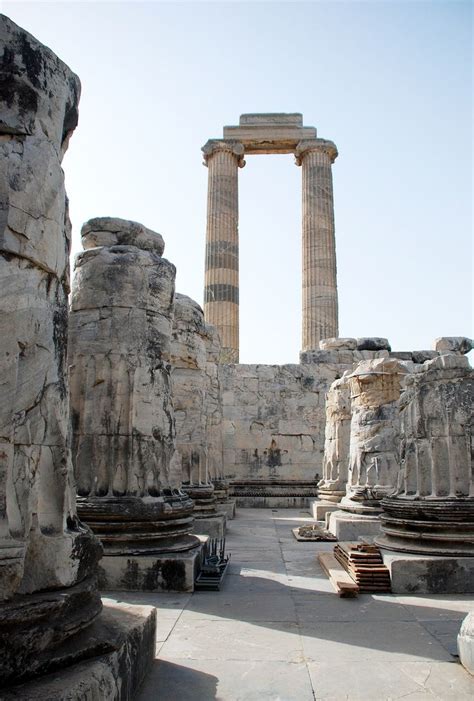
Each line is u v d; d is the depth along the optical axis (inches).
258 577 335.0
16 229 153.6
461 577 297.6
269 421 857.5
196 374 518.9
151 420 319.0
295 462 850.8
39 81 165.6
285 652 210.5
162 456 322.0
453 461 318.7
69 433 170.4
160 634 227.9
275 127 1248.2
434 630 235.8
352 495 494.9
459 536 307.0
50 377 161.6
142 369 318.7
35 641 135.3
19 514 147.6
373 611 263.4
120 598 279.7
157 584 295.1
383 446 496.7
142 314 323.3
